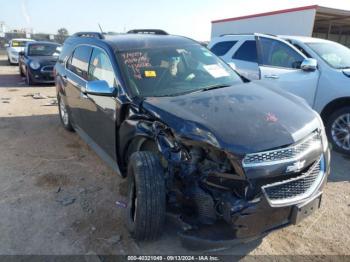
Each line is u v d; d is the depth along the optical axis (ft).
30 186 14.05
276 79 20.04
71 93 18.29
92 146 15.99
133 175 10.20
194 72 13.65
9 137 20.51
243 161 8.58
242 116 9.78
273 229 8.93
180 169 9.46
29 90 37.91
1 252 9.99
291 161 8.88
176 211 9.75
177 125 9.64
